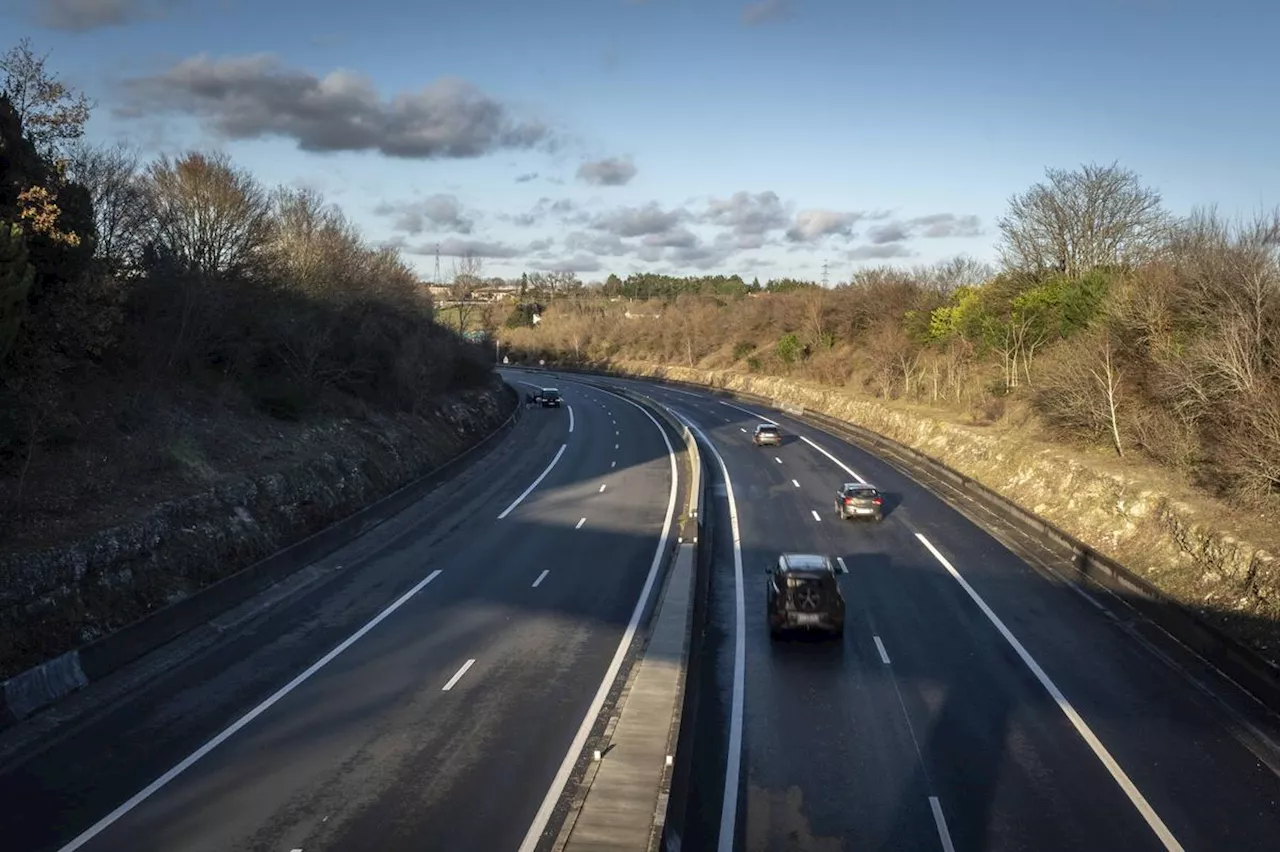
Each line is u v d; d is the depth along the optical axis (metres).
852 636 24.12
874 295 95.06
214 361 41.69
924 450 54.91
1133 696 20.16
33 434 24.53
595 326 158.50
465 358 70.19
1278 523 26.62
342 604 26.34
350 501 37.44
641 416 78.25
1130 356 41.50
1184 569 27.11
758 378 100.50
